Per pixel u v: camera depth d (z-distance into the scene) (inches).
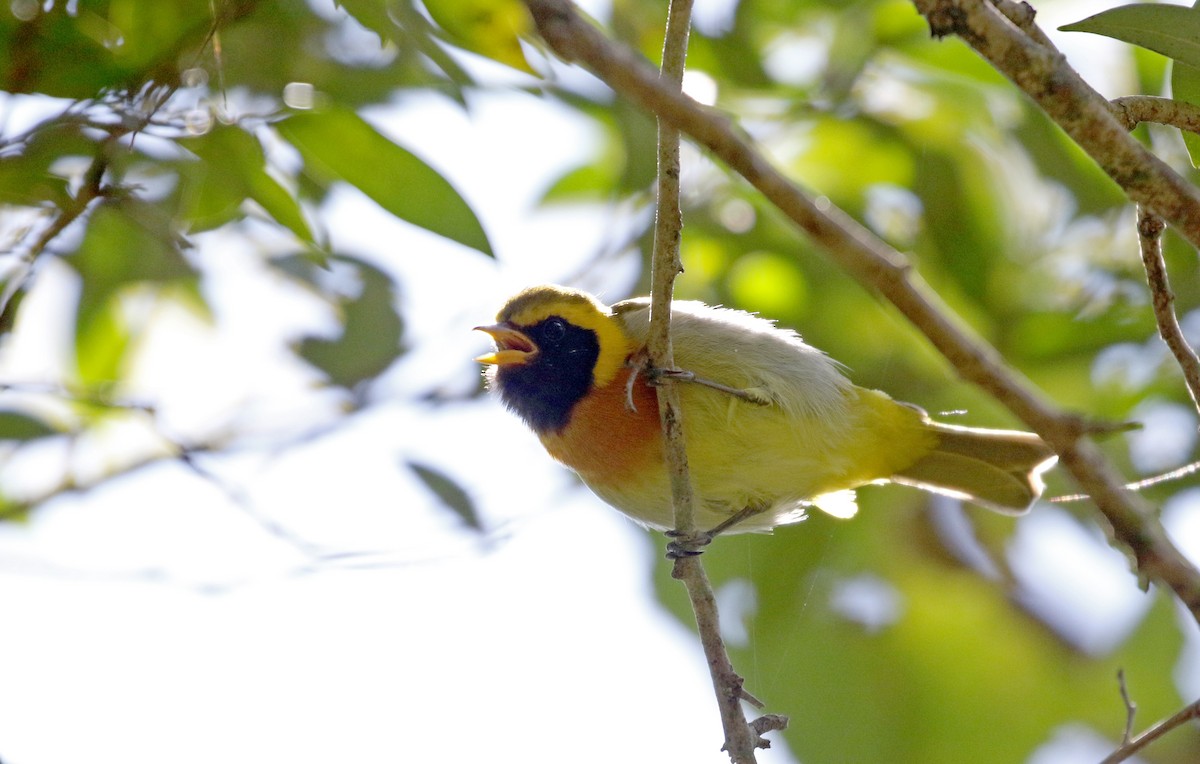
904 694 528.7
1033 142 470.3
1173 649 539.2
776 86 462.6
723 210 480.4
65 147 291.6
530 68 311.7
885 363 496.4
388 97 327.0
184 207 330.3
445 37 311.1
